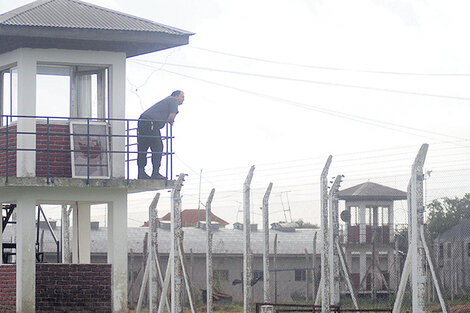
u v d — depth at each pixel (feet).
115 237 71.72
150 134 71.05
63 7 73.51
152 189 72.38
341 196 141.59
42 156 69.31
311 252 139.64
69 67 71.31
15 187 69.82
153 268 79.97
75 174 69.56
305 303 118.32
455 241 109.29
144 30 69.31
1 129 71.82
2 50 70.74
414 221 57.47
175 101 71.72
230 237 139.64
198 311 106.42
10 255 86.17
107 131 71.10
